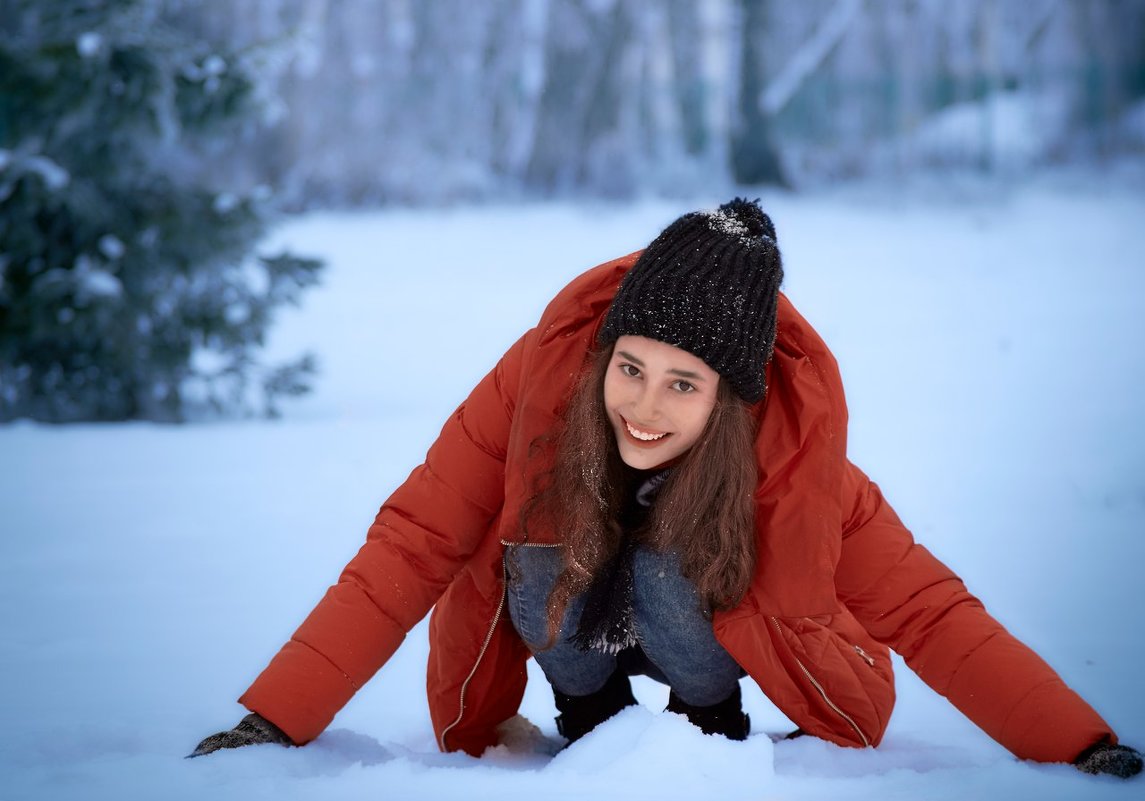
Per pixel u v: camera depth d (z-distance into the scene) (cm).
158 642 343
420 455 718
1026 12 3141
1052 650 328
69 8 859
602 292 227
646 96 3008
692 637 231
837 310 1462
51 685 295
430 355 1258
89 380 892
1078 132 2995
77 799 188
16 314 854
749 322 210
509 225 2431
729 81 2900
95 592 408
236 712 266
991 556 450
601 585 230
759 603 220
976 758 230
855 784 201
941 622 222
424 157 2783
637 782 198
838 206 2534
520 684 254
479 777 201
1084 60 3094
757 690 306
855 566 226
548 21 2947
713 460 215
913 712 283
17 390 883
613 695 251
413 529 229
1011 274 1766
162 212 872
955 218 2373
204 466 684
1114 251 1972
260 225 899
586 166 2838
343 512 558
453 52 2912
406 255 2092
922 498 559
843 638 242
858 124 3100
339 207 2655
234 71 856
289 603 395
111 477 649
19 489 612
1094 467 631
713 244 212
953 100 3123
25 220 845
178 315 891
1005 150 2934
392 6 2862
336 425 850
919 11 3116
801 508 214
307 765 208
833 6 3130
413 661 334
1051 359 1072
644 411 213
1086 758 207
